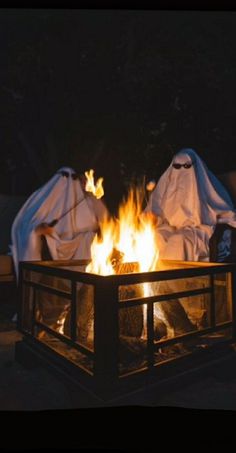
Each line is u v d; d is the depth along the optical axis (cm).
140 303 213
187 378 227
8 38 750
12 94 781
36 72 769
